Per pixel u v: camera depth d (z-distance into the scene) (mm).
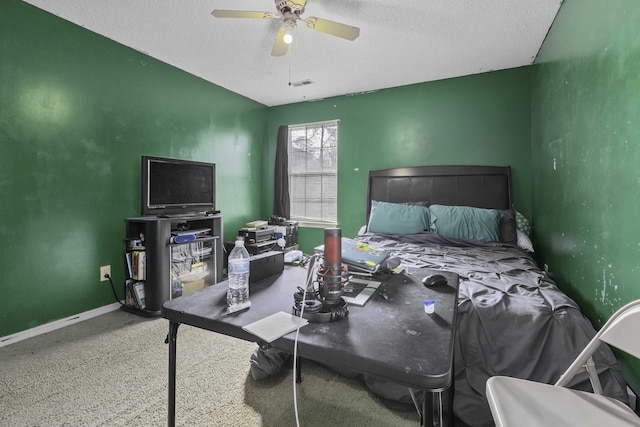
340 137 4285
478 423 1321
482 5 2295
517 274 1841
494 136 3453
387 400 1550
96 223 2695
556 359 1264
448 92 3658
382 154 4027
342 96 4266
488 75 3469
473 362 1363
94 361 1944
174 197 3072
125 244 2902
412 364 665
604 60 1501
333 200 4418
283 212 4586
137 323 2520
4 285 2168
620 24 1343
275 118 4730
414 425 1426
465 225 3035
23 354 2025
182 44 2879
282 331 832
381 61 3232
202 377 1790
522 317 1341
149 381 1740
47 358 1978
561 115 2209
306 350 764
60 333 2334
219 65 3336
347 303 1026
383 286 1247
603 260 1535
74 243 2551
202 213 3324
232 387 1701
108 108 2764
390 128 3969
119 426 1402
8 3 2160
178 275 2959
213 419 1454
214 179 3502
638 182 1219
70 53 2498
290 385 1722
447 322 893
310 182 4574
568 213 2062
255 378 1748
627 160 1297
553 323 1313
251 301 1069
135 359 1970
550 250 2539
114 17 2447
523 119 3328
